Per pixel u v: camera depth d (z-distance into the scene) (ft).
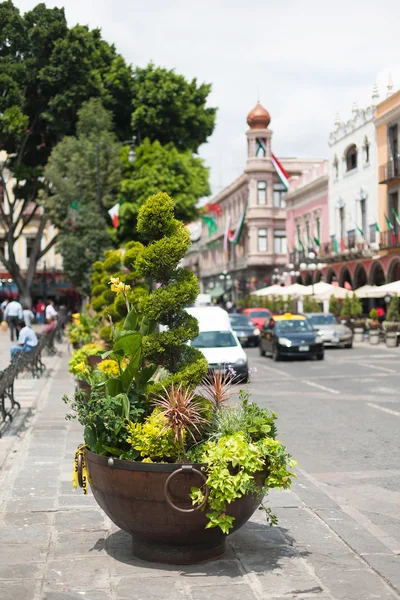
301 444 35.81
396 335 105.70
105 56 131.03
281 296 182.60
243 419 18.72
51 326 102.01
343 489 27.12
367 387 58.75
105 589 16.61
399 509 24.35
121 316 51.78
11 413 43.91
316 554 19.02
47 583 16.98
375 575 17.52
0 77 124.88
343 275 165.58
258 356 97.09
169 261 20.90
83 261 100.12
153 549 18.19
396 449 34.17
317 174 183.73
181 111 127.65
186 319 21.18
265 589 16.57
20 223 237.04
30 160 143.23
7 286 227.20
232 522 17.60
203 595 16.21
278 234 238.48
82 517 22.47
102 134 115.24
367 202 150.41
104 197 112.68
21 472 28.89
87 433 18.90
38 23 127.34
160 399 19.52
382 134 142.10
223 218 284.61
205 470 17.07
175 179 118.93
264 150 237.66
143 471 17.04
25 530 21.13
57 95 124.98
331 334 105.81
